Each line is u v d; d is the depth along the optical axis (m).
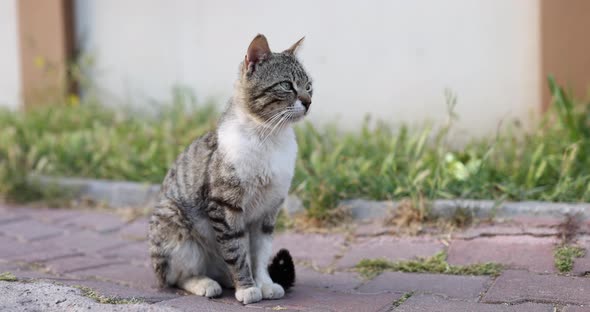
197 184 2.61
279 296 2.59
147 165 3.29
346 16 3.43
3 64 4.14
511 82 3.26
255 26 3.55
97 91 3.93
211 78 3.64
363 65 3.42
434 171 3.01
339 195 2.99
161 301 2.56
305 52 3.49
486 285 2.61
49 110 3.70
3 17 4.10
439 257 2.74
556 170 2.96
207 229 2.63
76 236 3.02
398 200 2.95
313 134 3.26
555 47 3.17
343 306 2.54
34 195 3.32
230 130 2.59
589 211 2.78
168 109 3.68
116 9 3.82
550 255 2.69
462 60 3.31
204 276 2.66
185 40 3.67
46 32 3.92
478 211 2.86
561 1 3.15
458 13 3.30
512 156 3.07
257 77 2.59
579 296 2.53
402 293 2.60
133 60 3.82
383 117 3.42
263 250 2.65
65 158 3.40
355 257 2.79
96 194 3.27
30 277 2.67
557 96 3.04
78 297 2.54
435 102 3.35
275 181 2.60
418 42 3.35
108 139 3.42
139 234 3.02
